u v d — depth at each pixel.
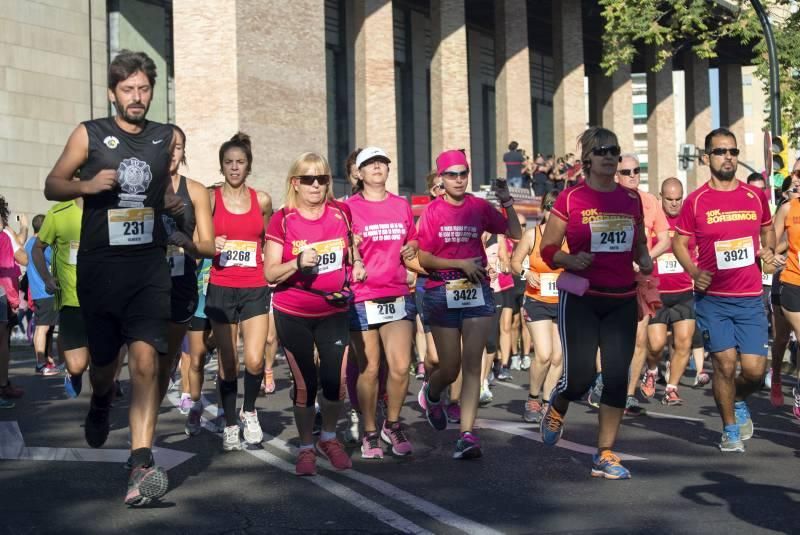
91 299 6.44
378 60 29.77
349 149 36.34
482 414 10.81
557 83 37.09
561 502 6.45
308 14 24.97
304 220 7.35
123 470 7.64
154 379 6.46
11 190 25.73
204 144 23.17
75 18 27.47
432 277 8.07
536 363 10.20
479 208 8.16
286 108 24.34
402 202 8.03
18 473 7.53
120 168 6.32
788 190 11.27
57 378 14.62
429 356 10.17
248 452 8.34
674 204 11.57
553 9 37.28
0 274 11.92
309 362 7.37
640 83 98.94
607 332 7.19
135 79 6.29
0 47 25.52
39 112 26.45
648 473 7.40
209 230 7.30
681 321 11.58
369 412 8.05
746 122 95.38
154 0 30.52
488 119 43.50
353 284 7.93
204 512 6.28
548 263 7.26
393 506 6.37
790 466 7.68
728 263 8.38
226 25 23.06
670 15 30.38
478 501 6.49
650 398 12.23
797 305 9.70
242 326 8.61
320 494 6.74
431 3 32.12
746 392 8.57
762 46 29.50
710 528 5.79
